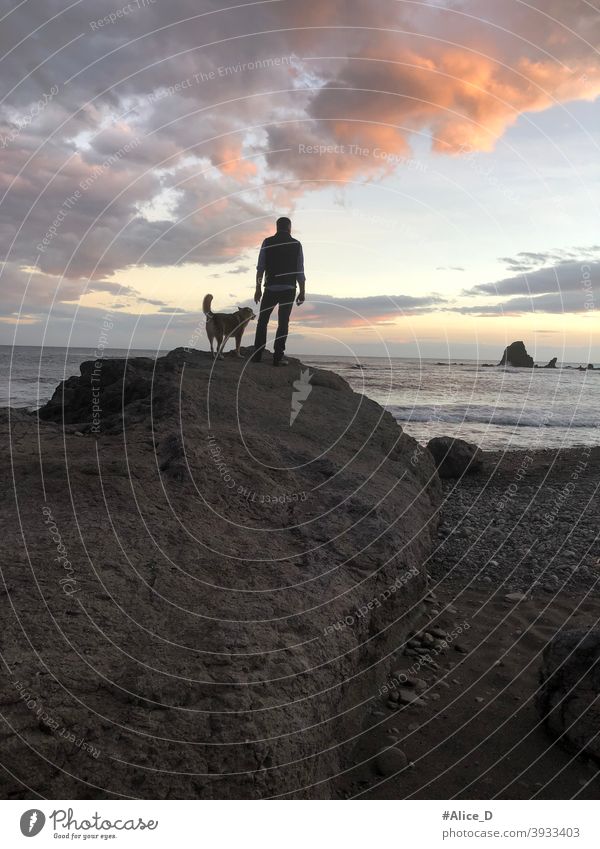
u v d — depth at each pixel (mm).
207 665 2502
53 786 1968
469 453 10070
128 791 2010
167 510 3615
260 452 4852
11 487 3678
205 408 5633
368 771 2910
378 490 4914
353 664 3115
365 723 3291
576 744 2955
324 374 8023
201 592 2963
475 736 3170
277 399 6605
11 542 3029
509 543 6324
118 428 4973
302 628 2941
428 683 3715
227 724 2273
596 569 5512
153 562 3078
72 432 4996
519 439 15688
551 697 3205
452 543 6391
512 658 3982
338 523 4160
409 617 4402
